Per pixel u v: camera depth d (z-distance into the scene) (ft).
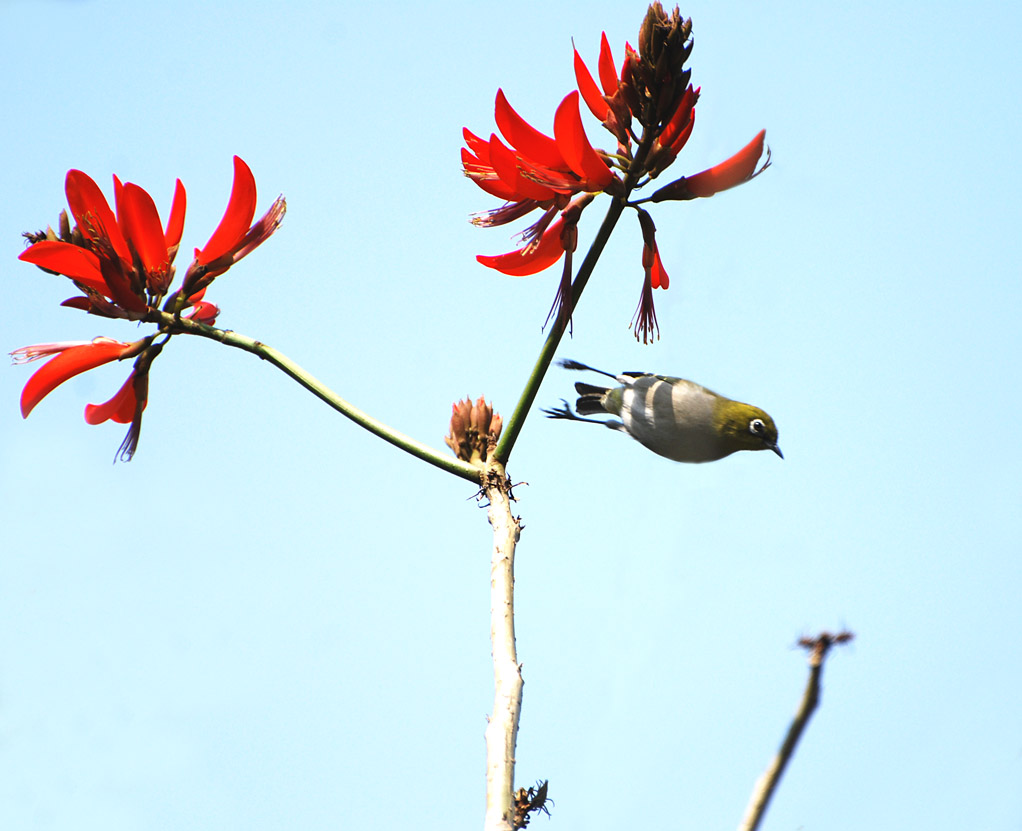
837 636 6.45
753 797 6.38
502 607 16.22
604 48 18.44
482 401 20.31
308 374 20.74
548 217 19.15
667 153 17.80
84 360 20.26
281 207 21.12
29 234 19.98
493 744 14.14
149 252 20.04
